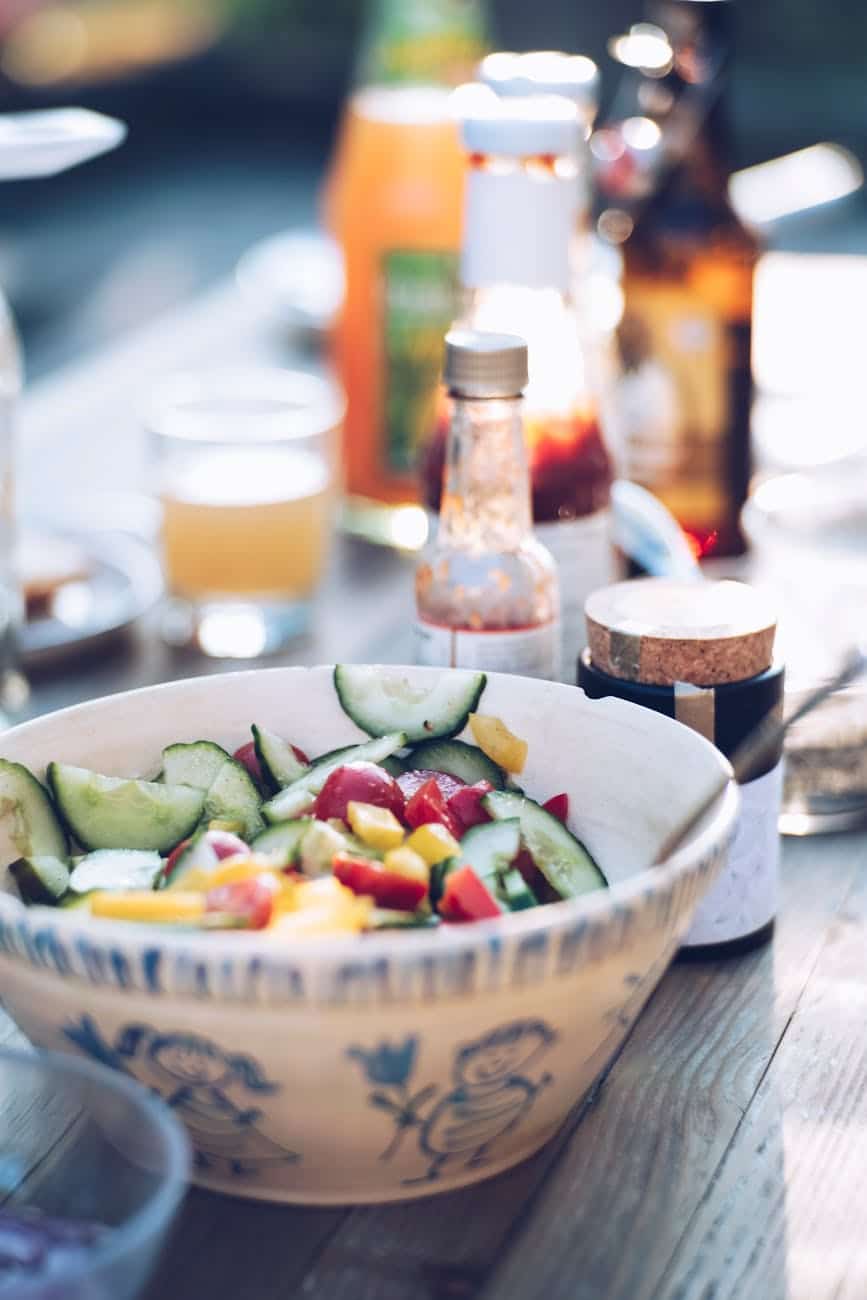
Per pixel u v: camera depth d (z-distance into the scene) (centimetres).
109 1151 59
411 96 150
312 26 695
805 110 487
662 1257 68
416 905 69
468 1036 61
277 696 86
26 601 133
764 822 89
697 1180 73
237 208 544
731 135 131
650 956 65
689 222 130
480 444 94
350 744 86
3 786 77
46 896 75
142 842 79
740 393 133
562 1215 71
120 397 192
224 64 687
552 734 83
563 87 113
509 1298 66
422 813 77
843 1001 88
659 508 114
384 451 153
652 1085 80
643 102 134
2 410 122
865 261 241
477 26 155
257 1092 63
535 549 97
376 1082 62
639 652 86
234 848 73
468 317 110
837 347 201
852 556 125
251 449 141
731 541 136
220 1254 68
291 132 670
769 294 224
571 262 109
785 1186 73
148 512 158
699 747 77
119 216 561
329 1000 59
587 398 110
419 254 145
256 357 205
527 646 96
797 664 108
